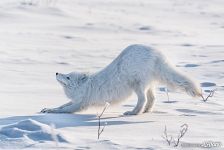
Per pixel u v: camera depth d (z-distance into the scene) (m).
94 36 28.50
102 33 30.03
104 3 48.78
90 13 39.38
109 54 21.66
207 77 16.03
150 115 10.65
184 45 25.30
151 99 11.35
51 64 18.50
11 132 7.71
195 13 44.47
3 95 12.53
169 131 8.67
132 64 10.97
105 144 7.29
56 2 43.12
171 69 11.14
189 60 20.00
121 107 11.87
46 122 9.37
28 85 14.43
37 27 30.42
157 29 32.16
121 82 11.01
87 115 10.39
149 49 11.16
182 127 9.02
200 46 24.83
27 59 19.22
